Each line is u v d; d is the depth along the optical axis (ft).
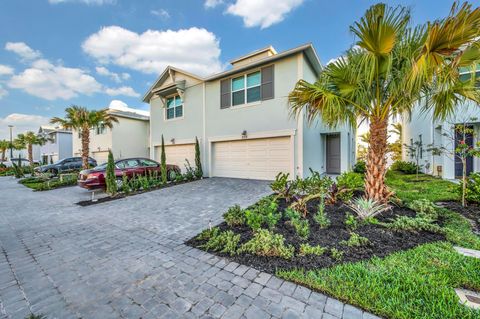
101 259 10.57
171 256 10.69
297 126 28.50
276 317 6.43
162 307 7.07
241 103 33.76
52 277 9.04
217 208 19.35
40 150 101.24
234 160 35.12
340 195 17.17
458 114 25.25
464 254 9.52
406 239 10.89
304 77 29.04
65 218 18.24
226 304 7.10
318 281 7.72
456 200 17.60
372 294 6.86
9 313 7.00
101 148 58.54
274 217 12.55
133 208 20.88
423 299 6.55
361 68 12.69
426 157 36.70
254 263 9.50
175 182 33.12
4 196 30.25
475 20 9.27
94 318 6.68
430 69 11.10
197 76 38.17
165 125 44.88
